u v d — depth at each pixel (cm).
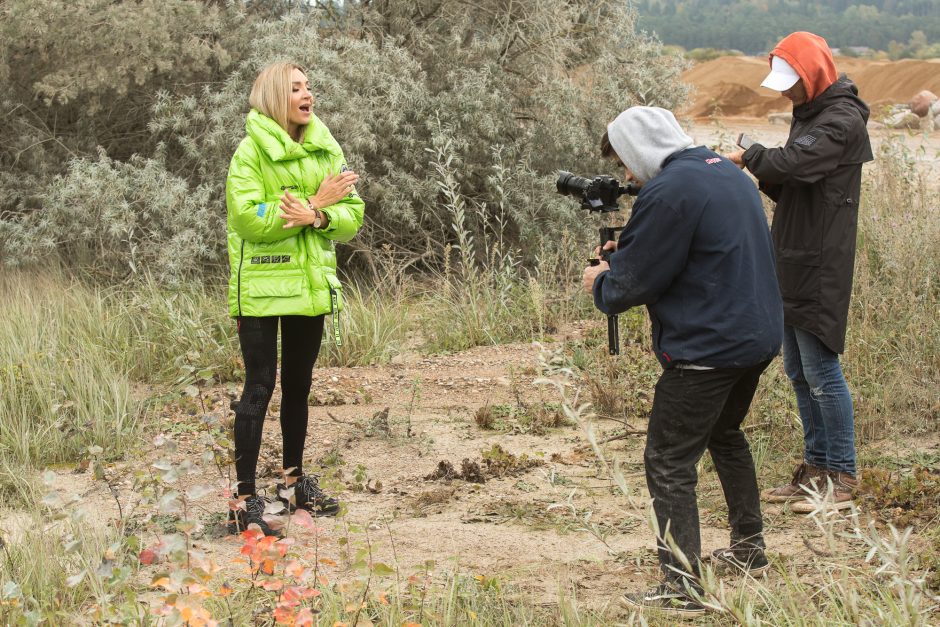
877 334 689
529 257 1073
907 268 746
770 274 379
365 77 1058
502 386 724
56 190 992
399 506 509
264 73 467
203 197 973
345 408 689
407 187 1051
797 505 485
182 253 917
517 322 866
